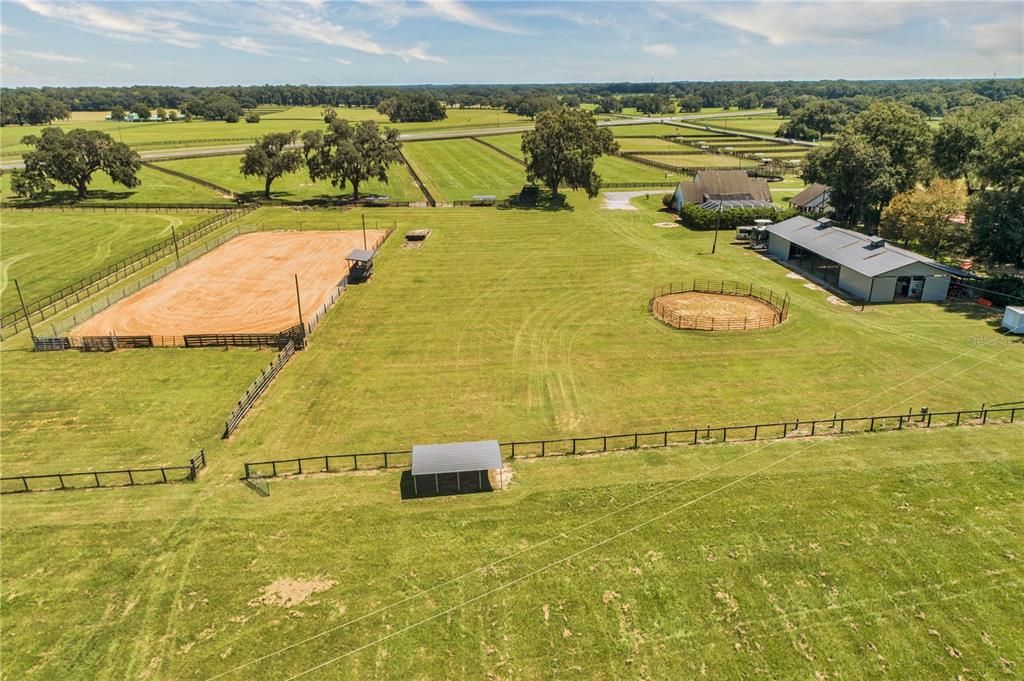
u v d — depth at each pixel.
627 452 34.56
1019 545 27.36
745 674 22.00
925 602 24.62
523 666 22.47
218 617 24.44
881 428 36.47
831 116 194.38
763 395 40.88
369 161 104.00
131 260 72.06
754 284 62.44
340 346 49.22
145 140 186.38
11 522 29.47
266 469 33.47
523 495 31.11
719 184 93.62
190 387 42.75
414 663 22.61
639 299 58.44
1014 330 49.72
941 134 78.12
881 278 56.59
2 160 148.00
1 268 70.12
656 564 26.72
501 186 121.88
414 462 30.75
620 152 164.12
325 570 26.64
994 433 35.62
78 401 40.91
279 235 83.62
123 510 30.25
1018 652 22.55
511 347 48.69
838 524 28.75
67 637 23.64
